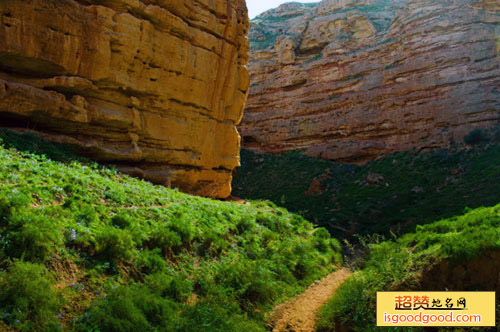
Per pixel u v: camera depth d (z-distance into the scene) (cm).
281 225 1816
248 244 1327
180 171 2303
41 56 1479
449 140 4478
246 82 2914
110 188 1185
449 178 3622
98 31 1686
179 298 798
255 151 6512
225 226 1368
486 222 919
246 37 2867
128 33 1811
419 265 801
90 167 1481
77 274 694
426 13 5366
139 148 1977
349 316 823
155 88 2041
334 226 3058
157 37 2025
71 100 1631
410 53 5334
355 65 5966
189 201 1545
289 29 7744
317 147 5741
